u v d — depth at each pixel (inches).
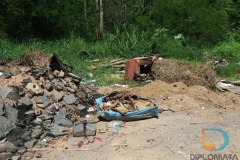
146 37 594.2
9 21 574.9
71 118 257.1
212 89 366.0
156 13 713.0
